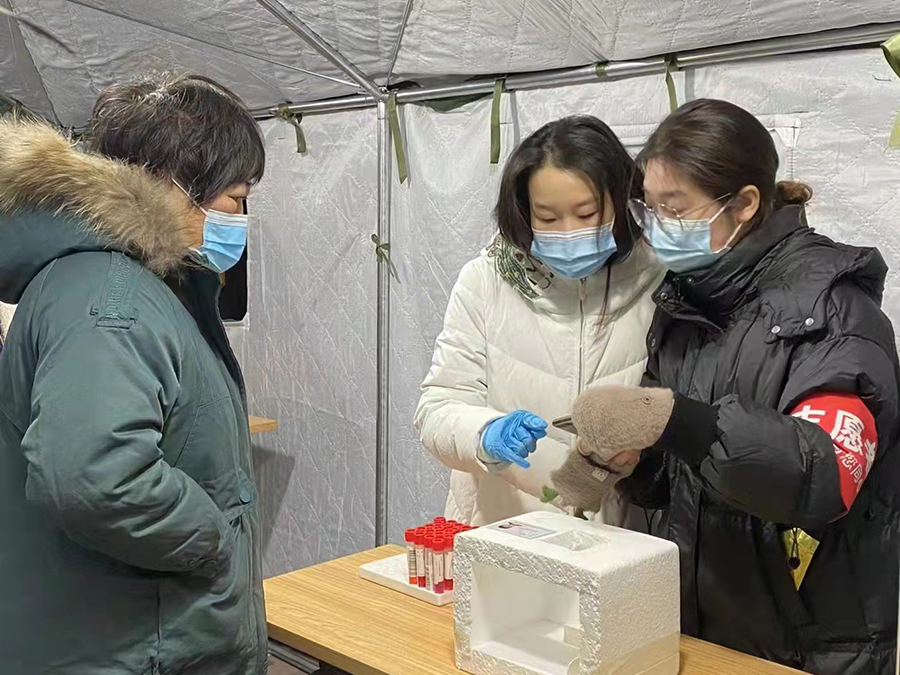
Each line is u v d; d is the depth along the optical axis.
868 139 1.67
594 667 1.10
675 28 1.72
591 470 1.29
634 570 1.13
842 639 1.26
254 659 1.23
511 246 1.64
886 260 1.67
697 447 1.11
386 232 2.38
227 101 1.21
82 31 1.78
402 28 2.02
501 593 1.27
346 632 1.35
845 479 1.08
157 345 1.04
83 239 1.07
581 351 1.62
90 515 0.95
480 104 2.21
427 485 2.45
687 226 1.27
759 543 1.28
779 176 1.76
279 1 1.95
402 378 2.46
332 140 2.52
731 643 1.33
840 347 1.15
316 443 2.70
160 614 1.09
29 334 1.05
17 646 1.07
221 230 1.22
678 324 1.39
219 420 1.15
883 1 1.50
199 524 1.05
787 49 1.69
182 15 1.92
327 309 2.61
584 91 2.01
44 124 1.18
